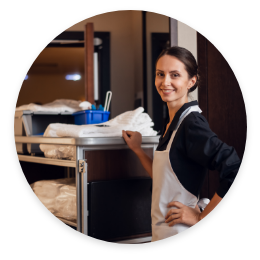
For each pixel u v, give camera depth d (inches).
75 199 64.6
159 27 126.3
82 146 60.5
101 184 61.2
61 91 186.5
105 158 63.6
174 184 52.8
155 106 132.3
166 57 54.8
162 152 53.8
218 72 88.6
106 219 61.6
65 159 67.1
